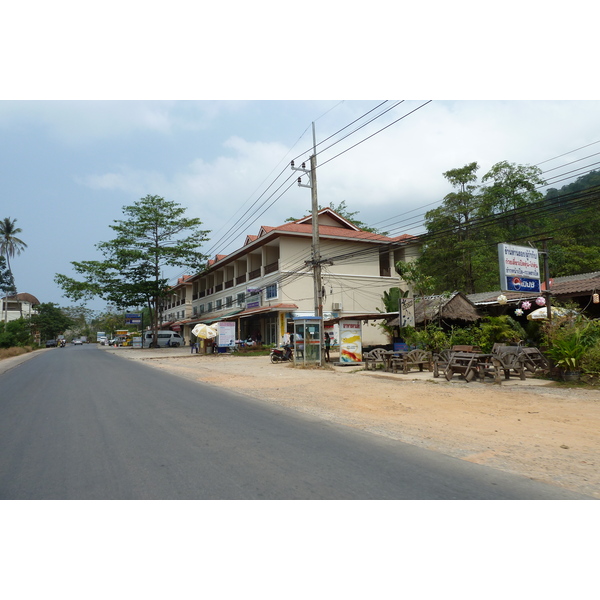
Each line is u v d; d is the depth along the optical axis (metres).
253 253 37.31
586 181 37.50
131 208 43.53
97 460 5.24
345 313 32.78
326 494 4.19
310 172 19.59
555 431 6.56
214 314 44.78
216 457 5.32
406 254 36.59
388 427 7.00
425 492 4.23
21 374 17.91
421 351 14.65
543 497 4.13
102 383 13.39
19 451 5.71
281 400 9.79
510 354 11.66
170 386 12.55
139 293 44.31
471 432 6.59
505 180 32.72
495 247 31.70
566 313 13.36
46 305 90.00
